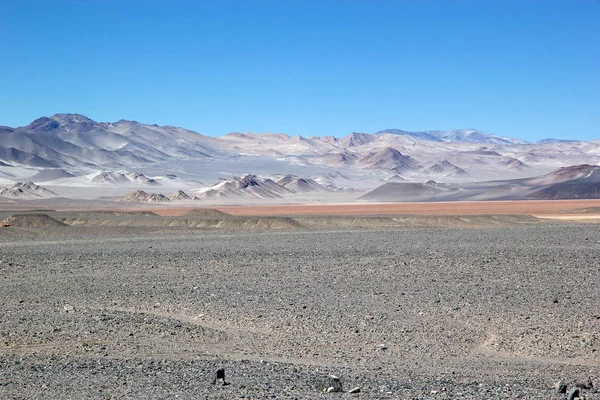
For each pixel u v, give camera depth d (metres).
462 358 21.44
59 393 16.08
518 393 16.14
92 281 40.31
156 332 25.20
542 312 28.91
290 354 21.92
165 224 106.69
